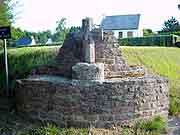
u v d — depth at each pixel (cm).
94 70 503
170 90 690
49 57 734
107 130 483
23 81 568
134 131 484
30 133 480
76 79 509
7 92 673
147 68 759
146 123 501
